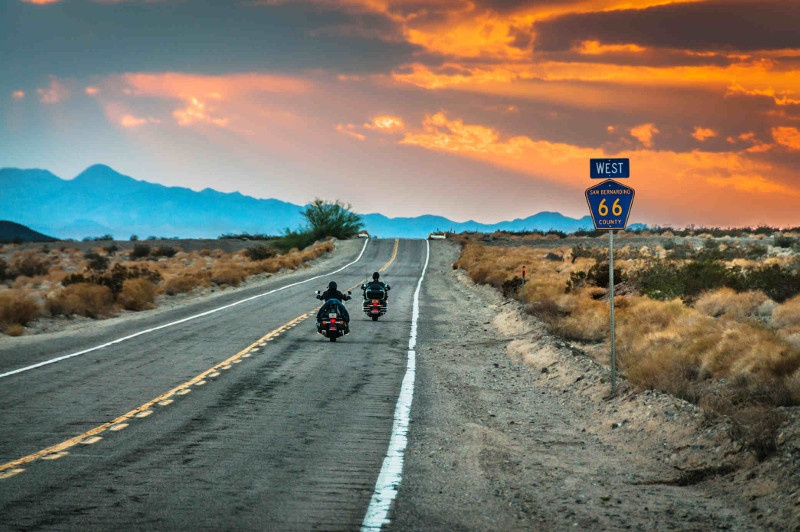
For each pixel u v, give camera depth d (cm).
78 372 1477
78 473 754
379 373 1545
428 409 1176
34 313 2420
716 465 793
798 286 2455
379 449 898
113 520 603
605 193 1270
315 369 1573
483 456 884
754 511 658
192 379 1409
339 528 598
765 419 846
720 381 1276
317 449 890
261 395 1260
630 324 2031
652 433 970
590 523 631
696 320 1944
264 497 683
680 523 633
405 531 595
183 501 663
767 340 1396
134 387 1314
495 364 1716
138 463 802
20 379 1388
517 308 2795
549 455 905
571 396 1316
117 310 2953
